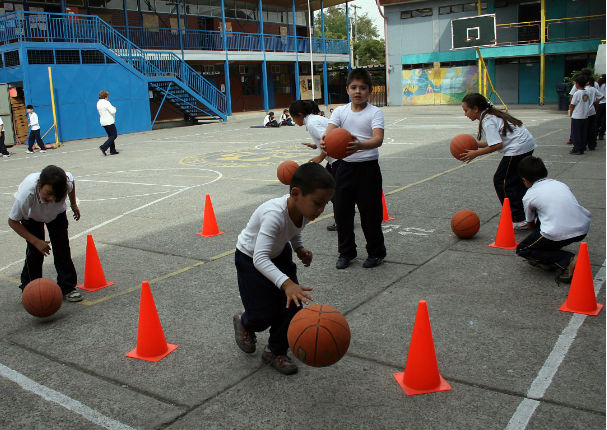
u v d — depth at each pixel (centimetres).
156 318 369
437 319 403
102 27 2462
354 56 6456
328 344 282
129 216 804
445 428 276
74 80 2247
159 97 2856
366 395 310
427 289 463
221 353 370
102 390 328
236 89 3725
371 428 279
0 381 343
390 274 504
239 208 828
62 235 470
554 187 472
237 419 292
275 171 1209
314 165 302
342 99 4459
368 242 520
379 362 346
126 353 375
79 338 402
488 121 603
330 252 582
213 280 513
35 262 471
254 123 2894
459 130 1997
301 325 287
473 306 423
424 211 750
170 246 633
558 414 282
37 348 388
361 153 495
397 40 3928
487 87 3644
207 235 671
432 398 304
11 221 438
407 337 378
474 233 603
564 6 3322
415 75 3916
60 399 320
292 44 3712
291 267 347
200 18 3366
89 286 505
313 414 294
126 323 427
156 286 503
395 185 957
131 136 2350
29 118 1841
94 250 505
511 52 3347
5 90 2055
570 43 3167
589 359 336
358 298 450
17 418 302
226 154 1587
